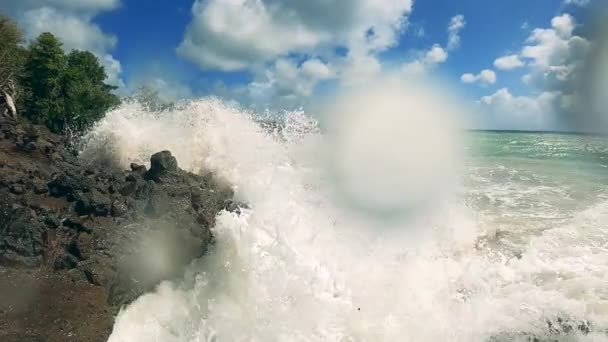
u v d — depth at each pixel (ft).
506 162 103.40
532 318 30.53
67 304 28.50
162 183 42.93
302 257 36.42
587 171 86.74
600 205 56.18
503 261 38.42
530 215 51.75
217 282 33.22
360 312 31.96
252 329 30.09
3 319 26.45
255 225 38.93
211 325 30.09
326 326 30.71
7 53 106.32
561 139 215.72
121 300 30.60
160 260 34.09
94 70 126.21
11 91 104.32
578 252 39.83
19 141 57.36
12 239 31.86
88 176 44.37
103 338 27.20
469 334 29.89
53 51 109.60
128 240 34.58
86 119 109.40
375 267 37.68
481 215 51.65
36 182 41.04
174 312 30.89
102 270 31.22
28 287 29.30
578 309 30.73
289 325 30.45
